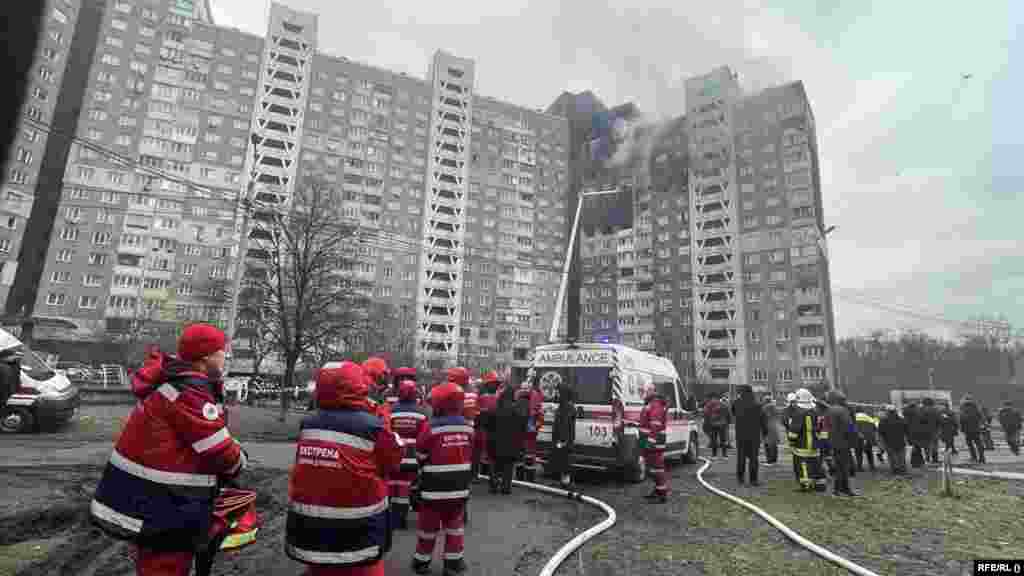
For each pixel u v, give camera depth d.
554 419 10.09
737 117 85.56
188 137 72.75
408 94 90.31
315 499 3.11
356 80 86.19
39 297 62.06
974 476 12.82
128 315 64.25
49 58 62.75
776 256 78.38
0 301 57.31
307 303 20.08
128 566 4.80
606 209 99.75
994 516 8.20
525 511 7.84
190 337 3.09
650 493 9.66
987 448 20.41
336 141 82.56
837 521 7.70
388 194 85.50
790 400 10.60
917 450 14.73
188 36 75.12
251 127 76.81
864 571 5.31
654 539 6.56
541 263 97.50
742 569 5.50
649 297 91.56
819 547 6.12
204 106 74.38
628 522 7.38
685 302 86.62
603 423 10.64
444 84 93.75
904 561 5.88
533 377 11.62
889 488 10.77
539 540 6.33
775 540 6.61
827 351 72.25
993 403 66.94
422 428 5.11
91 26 71.12
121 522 2.72
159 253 68.00
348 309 21.89
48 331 46.09
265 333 21.16
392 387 8.29
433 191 88.94
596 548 6.10
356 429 3.19
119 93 70.12
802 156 78.69
